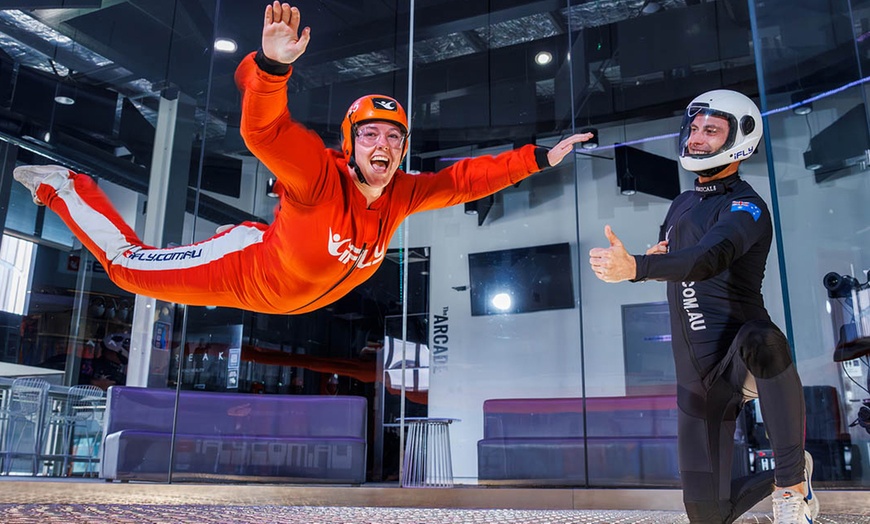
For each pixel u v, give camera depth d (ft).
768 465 15.39
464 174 5.81
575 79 22.00
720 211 4.70
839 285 14.89
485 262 24.64
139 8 19.34
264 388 20.99
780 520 4.13
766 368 4.17
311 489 10.52
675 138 22.68
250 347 20.94
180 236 19.81
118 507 8.87
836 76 15.49
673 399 17.89
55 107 21.48
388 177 5.21
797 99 15.65
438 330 24.53
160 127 20.17
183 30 19.84
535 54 22.16
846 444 14.60
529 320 23.82
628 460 16.38
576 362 22.97
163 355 16.85
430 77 22.67
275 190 5.28
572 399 18.76
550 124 22.84
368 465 19.56
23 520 5.68
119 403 14.21
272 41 4.14
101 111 21.52
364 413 15.14
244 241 5.79
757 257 4.66
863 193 15.39
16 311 21.12
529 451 17.26
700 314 4.65
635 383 22.12
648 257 3.99
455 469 22.57
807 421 14.87
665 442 16.19
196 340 17.12
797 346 15.17
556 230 24.07
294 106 22.33
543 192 24.54
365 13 20.04
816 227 15.43
